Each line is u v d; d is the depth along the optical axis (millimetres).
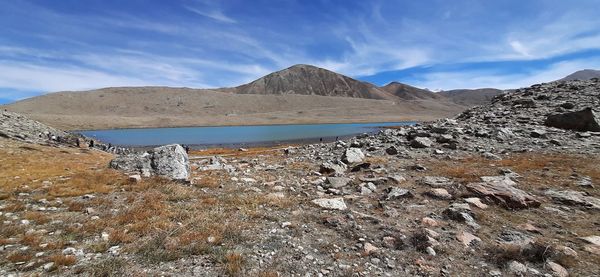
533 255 7793
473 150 22875
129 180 15688
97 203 12266
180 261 7609
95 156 31719
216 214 11008
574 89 40000
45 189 14328
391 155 23219
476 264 7664
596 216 10469
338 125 195250
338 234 9578
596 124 25203
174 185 15195
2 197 12742
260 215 11055
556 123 28141
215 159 24500
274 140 102312
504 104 41938
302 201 12977
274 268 7375
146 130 162125
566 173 15188
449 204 12156
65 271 6902
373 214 11398
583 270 7207
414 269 7484
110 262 7281
